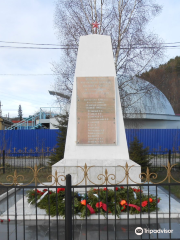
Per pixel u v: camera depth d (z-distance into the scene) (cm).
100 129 500
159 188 580
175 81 2823
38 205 433
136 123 1392
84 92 505
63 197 427
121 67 1233
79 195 422
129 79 1240
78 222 382
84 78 506
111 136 498
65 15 1269
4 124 2281
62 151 912
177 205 442
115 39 1245
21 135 1622
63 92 1286
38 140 1616
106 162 488
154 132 1625
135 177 482
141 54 1196
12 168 1025
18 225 376
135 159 823
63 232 349
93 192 428
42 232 351
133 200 409
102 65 514
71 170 488
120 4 1238
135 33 1212
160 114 1852
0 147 1581
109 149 499
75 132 507
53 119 1820
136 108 1280
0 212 429
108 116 500
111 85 504
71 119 512
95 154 498
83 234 342
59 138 959
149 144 1620
